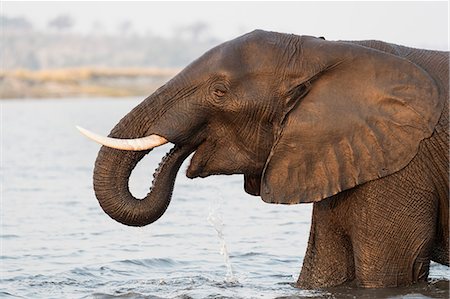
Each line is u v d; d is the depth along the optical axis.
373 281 13.83
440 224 13.94
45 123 58.69
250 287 15.48
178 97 13.71
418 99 13.39
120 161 13.84
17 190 27.47
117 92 133.12
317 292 14.31
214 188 26.36
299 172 13.53
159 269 17.20
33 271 17.16
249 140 13.74
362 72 13.45
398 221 13.69
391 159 13.42
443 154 13.56
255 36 13.75
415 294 13.74
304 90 13.50
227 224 21.06
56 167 33.22
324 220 14.34
